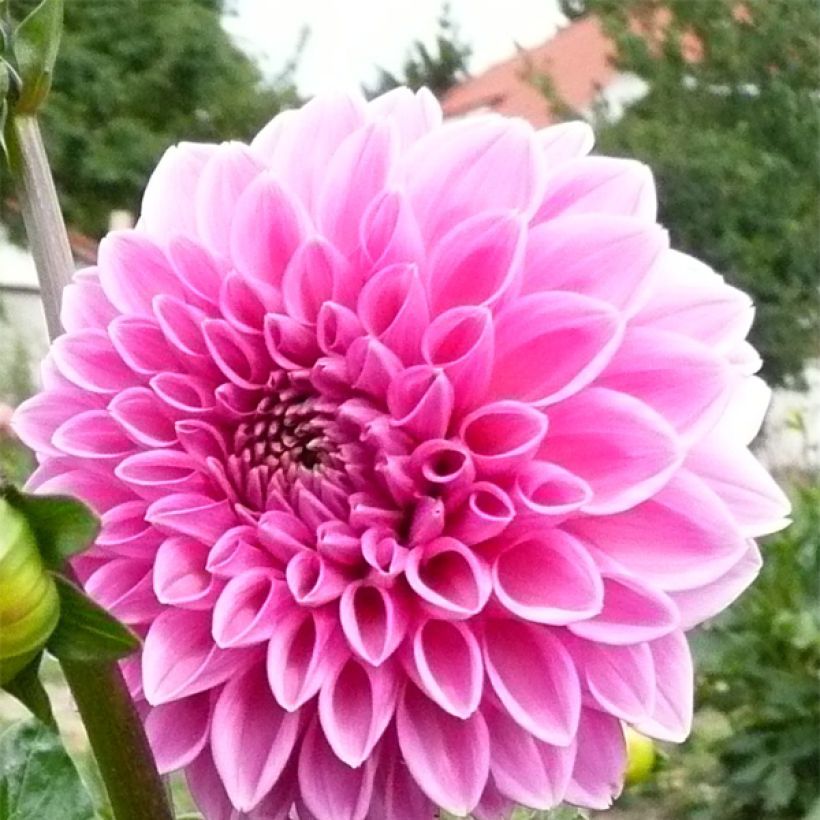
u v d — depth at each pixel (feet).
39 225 0.87
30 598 0.65
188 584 0.75
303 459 0.78
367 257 0.78
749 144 7.29
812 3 7.27
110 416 0.79
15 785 0.77
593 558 0.72
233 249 0.80
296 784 0.77
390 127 0.80
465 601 0.73
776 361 7.22
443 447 0.75
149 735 0.76
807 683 4.00
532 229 0.78
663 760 1.88
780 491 0.75
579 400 0.75
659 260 0.75
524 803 0.72
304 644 0.76
